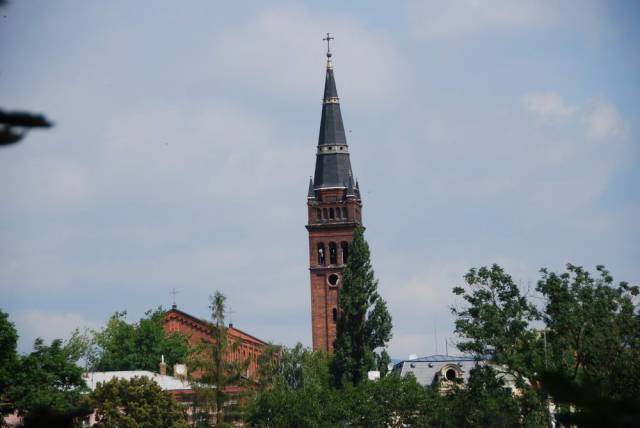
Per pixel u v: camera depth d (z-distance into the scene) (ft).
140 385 561.43
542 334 473.26
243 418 563.07
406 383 630.33
